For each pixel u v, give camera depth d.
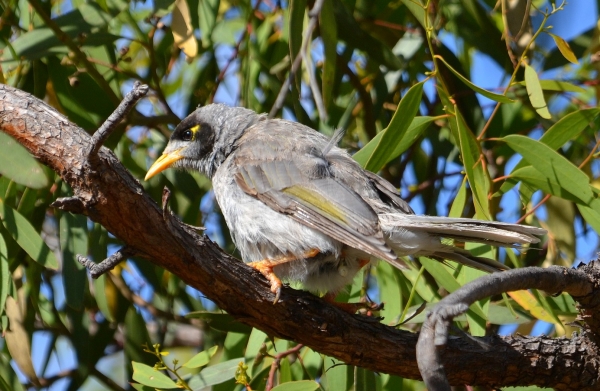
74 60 10.83
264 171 9.38
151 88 11.28
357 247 8.33
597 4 11.99
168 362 13.11
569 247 10.75
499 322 9.88
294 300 7.82
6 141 8.38
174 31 10.24
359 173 9.45
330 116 11.65
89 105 10.76
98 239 10.30
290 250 8.97
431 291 10.15
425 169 12.57
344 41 10.96
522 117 11.74
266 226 9.12
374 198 9.13
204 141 10.73
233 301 7.68
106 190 6.70
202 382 9.38
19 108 6.80
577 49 11.57
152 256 7.18
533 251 11.59
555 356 8.20
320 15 9.82
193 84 12.44
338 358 8.14
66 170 6.72
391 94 12.16
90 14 10.32
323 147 9.86
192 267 7.33
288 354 9.56
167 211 6.86
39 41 10.12
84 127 10.80
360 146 12.05
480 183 9.38
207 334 11.66
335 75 11.33
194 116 10.88
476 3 11.53
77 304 9.57
